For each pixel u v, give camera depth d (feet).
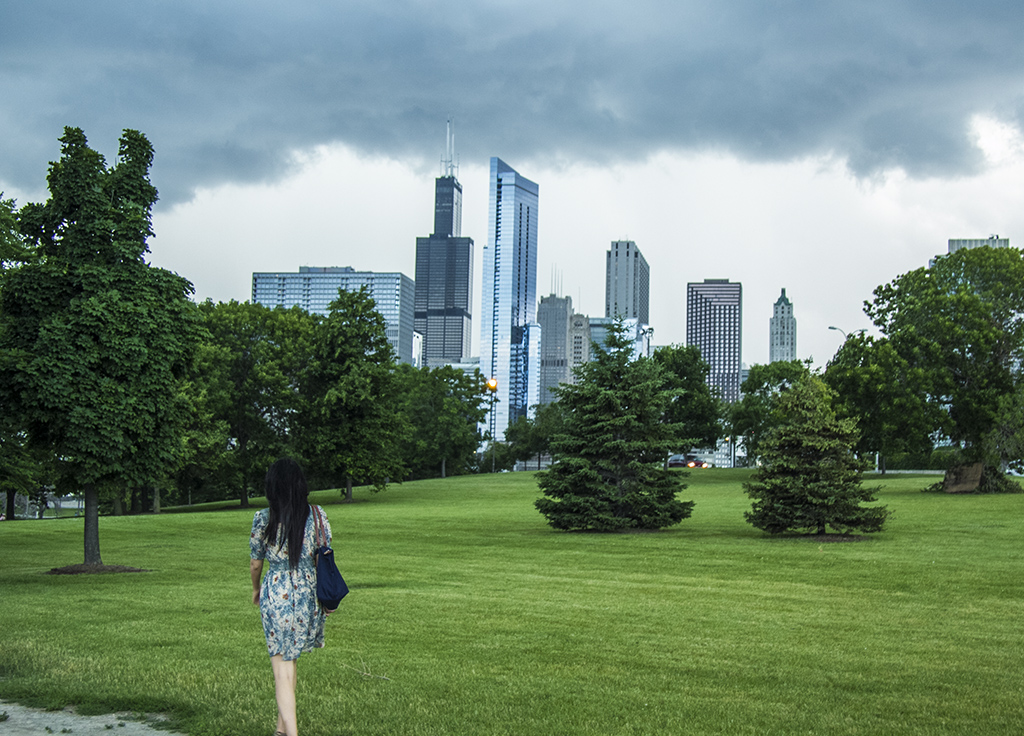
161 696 23.41
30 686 24.49
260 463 175.73
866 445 158.40
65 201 62.59
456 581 53.36
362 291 180.75
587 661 29.07
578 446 100.32
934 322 153.69
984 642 33.32
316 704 22.88
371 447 180.24
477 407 295.28
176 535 101.19
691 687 25.40
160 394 63.82
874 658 30.01
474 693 24.29
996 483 151.84
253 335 184.85
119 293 62.03
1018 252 159.84
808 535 85.10
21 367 57.00
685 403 238.68
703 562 64.54
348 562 65.46
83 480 60.59
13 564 69.46
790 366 252.21
